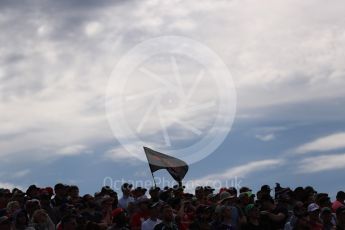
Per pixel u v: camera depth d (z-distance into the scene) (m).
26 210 24.12
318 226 26.39
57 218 25.28
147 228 24.95
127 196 29.58
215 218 25.73
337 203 29.08
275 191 29.95
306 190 28.31
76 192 27.05
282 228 26.45
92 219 25.30
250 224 26.02
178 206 27.02
